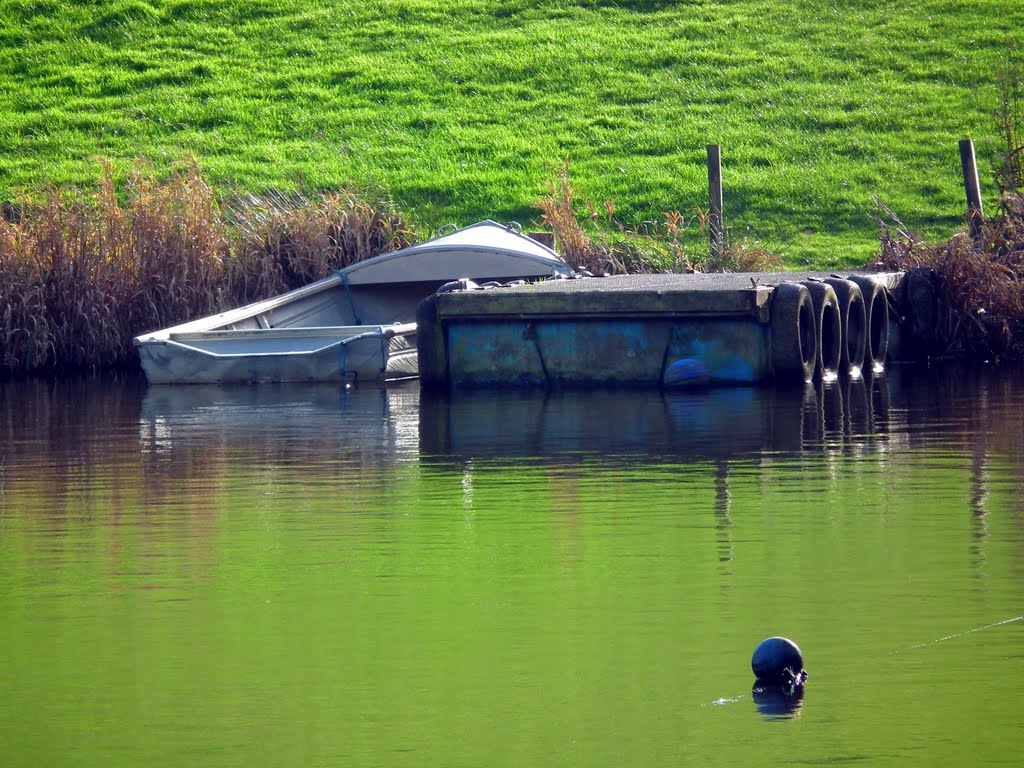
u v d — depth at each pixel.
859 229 104.25
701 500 37.28
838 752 21.56
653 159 116.69
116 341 76.50
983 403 55.66
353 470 43.09
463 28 147.25
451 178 112.25
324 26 147.25
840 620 26.97
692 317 61.84
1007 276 74.25
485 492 39.06
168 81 134.88
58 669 25.36
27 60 139.62
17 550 33.53
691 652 25.55
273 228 81.31
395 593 29.36
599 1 153.62
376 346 67.94
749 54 138.88
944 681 24.02
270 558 32.38
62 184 109.62
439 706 23.48
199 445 48.88
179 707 23.62
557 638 26.41
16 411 59.47
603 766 21.27
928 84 131.75
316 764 21.53
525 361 63.53
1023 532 33.09
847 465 42.06
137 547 33.66
